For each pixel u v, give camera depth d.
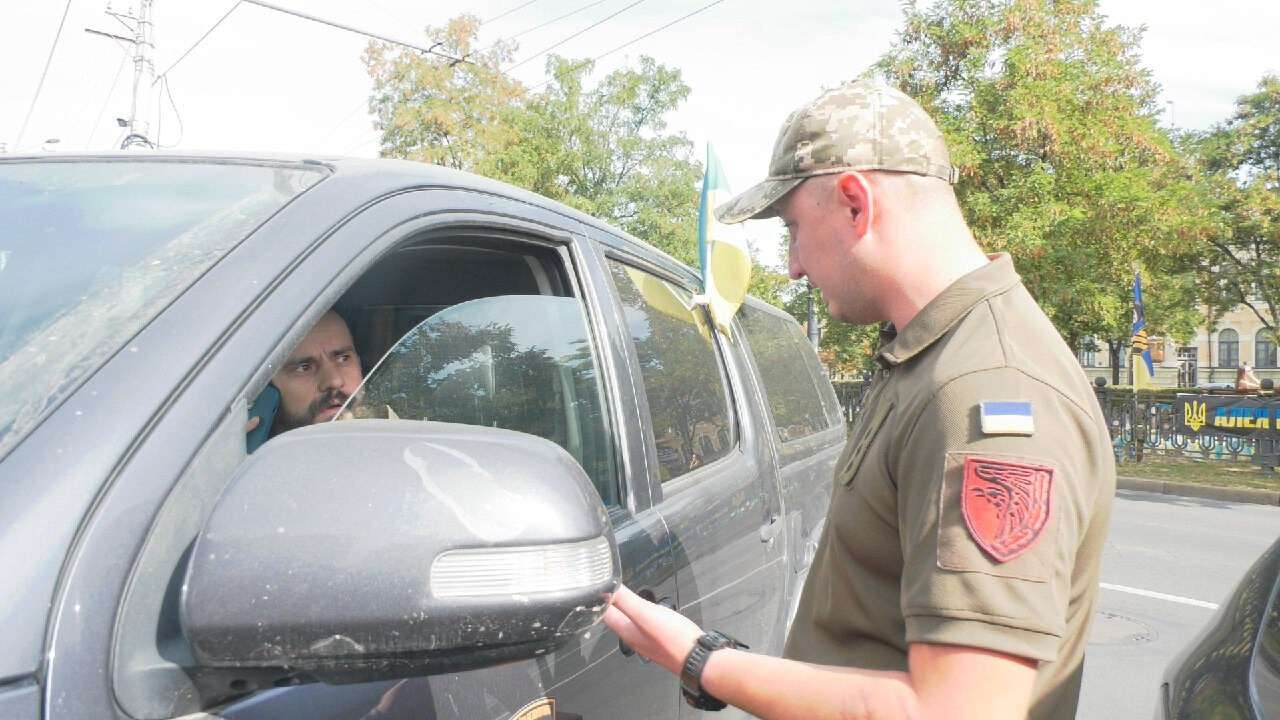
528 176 27.53
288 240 1.18
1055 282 15.19
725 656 1.27
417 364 1.58
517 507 0.89
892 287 1.26
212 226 1.21
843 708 1.13
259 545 0.86
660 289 2.49
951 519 1.07
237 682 0.96
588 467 1.82
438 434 0.95
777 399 3.30
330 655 0.86
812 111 1.29
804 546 3.02
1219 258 21.83
